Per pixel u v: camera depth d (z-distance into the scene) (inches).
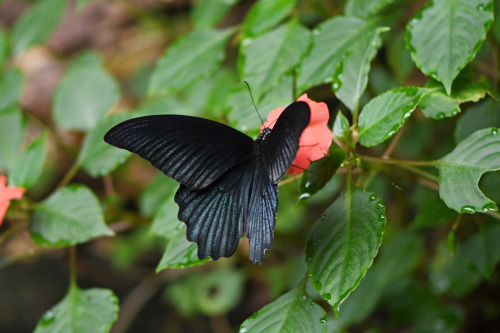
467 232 85.4
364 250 78.4
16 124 84.5
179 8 130.3
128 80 129.8
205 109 86.1
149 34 131.1
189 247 79.6
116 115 83.3
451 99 79.8
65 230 81.5
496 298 86.9
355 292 85.0
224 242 78.9
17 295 111.5
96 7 141.8
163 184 86.1
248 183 79.0
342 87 79.9
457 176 78.9
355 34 81.4
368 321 92.6
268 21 81.8
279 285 95.8
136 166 115.0
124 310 109.6
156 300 111.6
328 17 84.3
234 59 109.5
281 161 77.9
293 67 81.2
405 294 85.9
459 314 85.2
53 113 85.7
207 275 103.2
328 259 78.6
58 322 81.7
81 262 116.1
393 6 83.1
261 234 78.4
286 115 78.2
